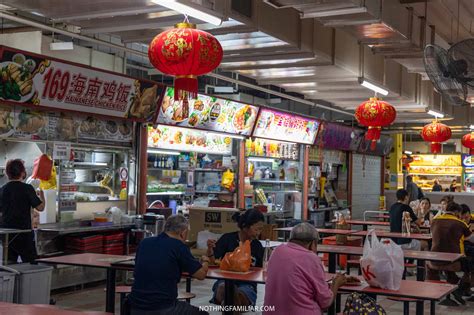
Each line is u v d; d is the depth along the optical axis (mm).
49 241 8070
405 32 8016
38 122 7906
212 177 12070
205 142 11500
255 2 6766
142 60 11648
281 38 7348
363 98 11844
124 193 9445
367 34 7789
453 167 23547
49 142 8086
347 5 6254
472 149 14953
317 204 15594
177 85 5512
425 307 8117
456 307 8156
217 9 5980
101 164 9195
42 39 8148
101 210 9062
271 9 7117
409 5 9664
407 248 9469
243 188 12242
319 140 14844
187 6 5461
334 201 16438
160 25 6699
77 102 8227
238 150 12211
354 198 17094
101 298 7852
